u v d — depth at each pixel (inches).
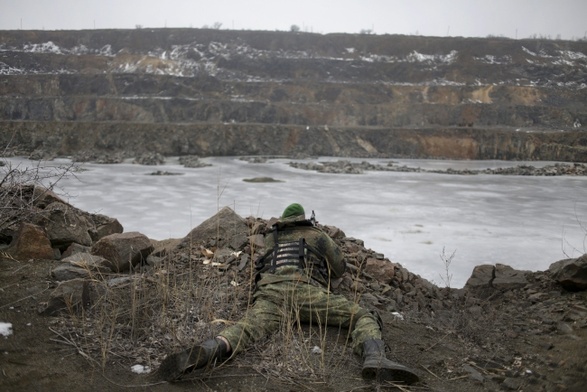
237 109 2459.4
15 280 181.5
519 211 761.0
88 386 131.0
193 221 641.6
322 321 165.2
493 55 3139.8
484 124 2541.8
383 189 991.6
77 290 167.3
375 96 2689.5
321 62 2974.9
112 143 1909.4
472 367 156.5
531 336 187.0
